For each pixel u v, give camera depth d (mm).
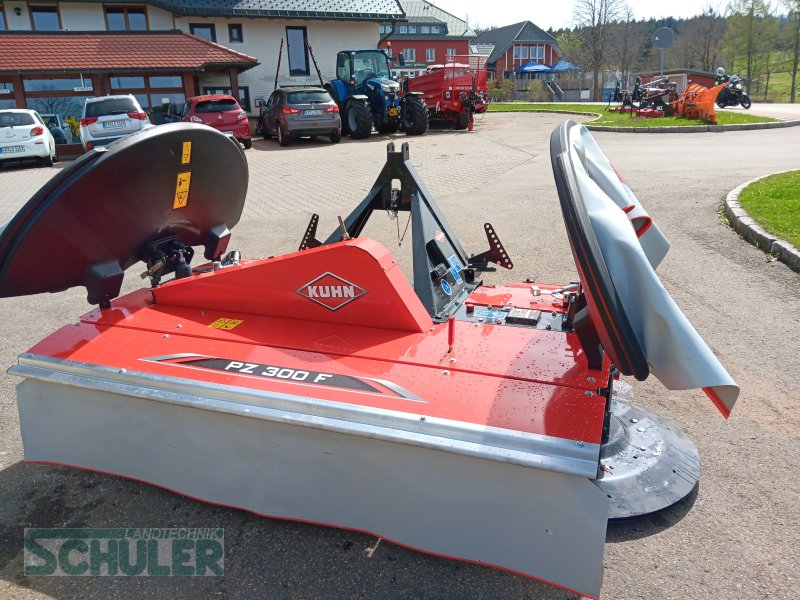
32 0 18516
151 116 18125
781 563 2150
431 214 3182
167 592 2129
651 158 10695
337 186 9938
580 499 1836
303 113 15711
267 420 2199
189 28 19953
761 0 50281
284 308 2680
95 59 16969
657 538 2275
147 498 2621
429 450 2014
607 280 1716
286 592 2105
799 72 60656
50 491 2684
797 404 3135
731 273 4945
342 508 2258
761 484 2562
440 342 2410
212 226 3297
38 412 2709
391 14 21297
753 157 10414
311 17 20375
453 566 2193
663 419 2938
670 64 57938
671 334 1801
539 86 42875
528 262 5465
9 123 14391
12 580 2213
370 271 2463
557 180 1815
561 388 2053
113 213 2650
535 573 1966
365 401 2072
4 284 2529
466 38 50031
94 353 2559
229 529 2418
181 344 2543
